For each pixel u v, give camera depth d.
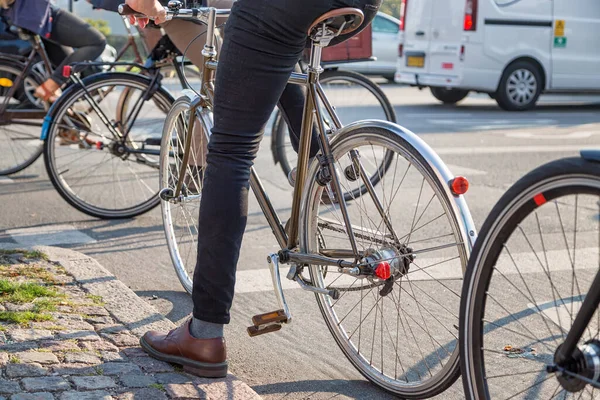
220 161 3.03
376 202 3.16
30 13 6.44
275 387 3.28
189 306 4.17
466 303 2.59
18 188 6.80
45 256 4.39
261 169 7.89
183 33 4.91
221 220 3.02
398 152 3.01
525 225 2.82
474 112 13.84
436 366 3.24
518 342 3.38
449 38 13.98
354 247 3.16
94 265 4.26
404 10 14.61
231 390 3.00
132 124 5.96
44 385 2.90
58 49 7.06
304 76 3.23
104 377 3.00
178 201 4.12
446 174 2.87
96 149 6.03
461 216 2.83
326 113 3.32
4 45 7.54
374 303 3.43
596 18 14.47
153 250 5.15
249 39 2.88
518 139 10.34
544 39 14.21
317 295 3.47
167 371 3.12
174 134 4.23
